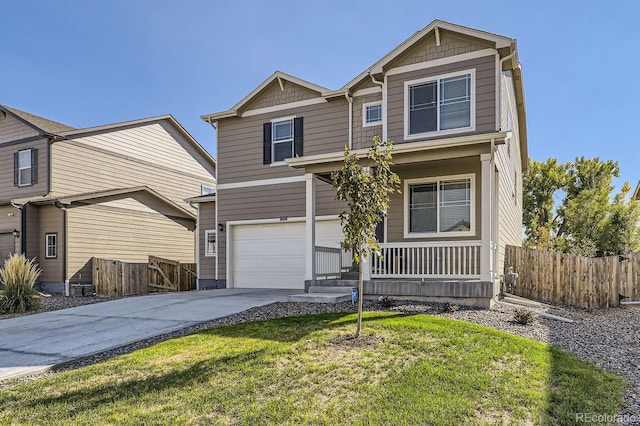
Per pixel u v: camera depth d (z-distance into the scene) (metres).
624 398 4.19
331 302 8.84
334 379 4.47
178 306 9.45
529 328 7.03
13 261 10.58
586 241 17.86
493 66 9.91
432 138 10.32
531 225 31.28
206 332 6.55
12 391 4.51
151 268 14.83
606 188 28.02
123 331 7.23
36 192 15.51
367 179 5.95
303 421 3.61
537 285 11.88
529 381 4.43
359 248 6.02
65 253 14.51
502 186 11.53
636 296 11.14
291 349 5.42
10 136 16.48
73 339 6.84
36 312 9.95
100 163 17.12
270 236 13.86
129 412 3.85
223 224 14.49
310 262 10.12
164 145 20.30
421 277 9.40
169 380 4.57
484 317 7.53
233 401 4.01
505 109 11.37
